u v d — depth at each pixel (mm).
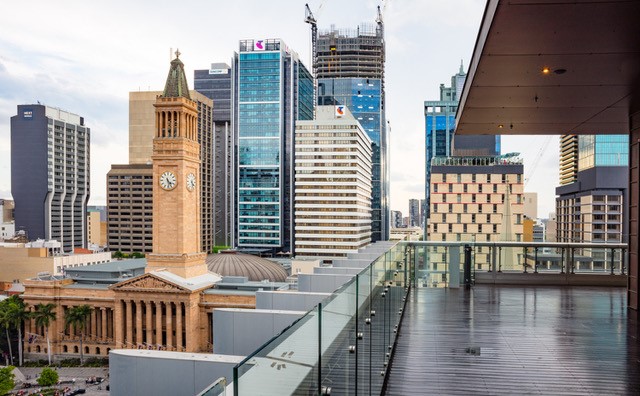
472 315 16781
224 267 91750
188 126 82375
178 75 81562
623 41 9930
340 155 151875
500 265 22922
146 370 6473
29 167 178250
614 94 14023
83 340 84750
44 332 86125
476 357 12328
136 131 197125
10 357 83312
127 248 179875
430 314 16953
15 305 83000
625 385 10570
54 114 188875
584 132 20219
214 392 3408
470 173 110562
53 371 66438
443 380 10797
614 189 124250
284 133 191000
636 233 17547
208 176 199500
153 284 77250
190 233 82125
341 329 6172
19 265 123688
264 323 8344
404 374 11164
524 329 14945
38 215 179250
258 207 187750
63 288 86625
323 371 5238
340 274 12820
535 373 11242
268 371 3707
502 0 8078
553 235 166125
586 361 12062
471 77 12875
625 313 17094
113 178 180000
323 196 152500
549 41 9914
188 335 75562
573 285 22656
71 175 193500
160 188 80000
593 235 125062
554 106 15539
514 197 109562
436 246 22406
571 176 168125
